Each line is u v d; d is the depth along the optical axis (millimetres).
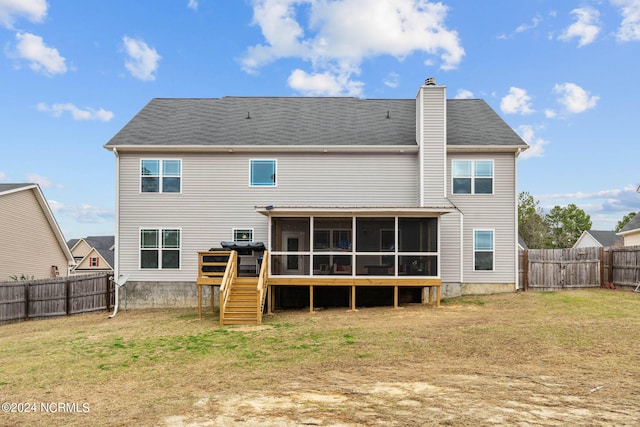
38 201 25625
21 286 17469
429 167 17312
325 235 16234
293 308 16516
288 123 19250
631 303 14445
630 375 7352
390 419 5562
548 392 6531
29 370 8930
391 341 10414
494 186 17719
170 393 7164
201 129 18734
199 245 17703
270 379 7766
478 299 16531
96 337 12297
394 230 15742
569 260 18016
